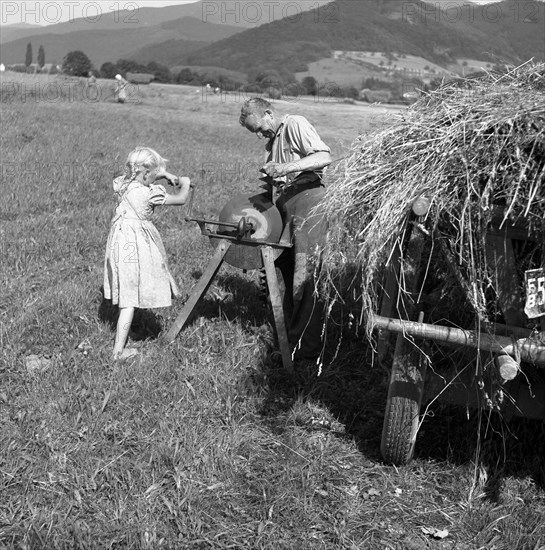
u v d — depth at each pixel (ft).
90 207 36.52
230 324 20.84
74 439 14.75
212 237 19.66
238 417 16.25
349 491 14.02
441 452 15.42
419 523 13.24
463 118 13.19
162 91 155.53
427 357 13.48
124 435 14.93
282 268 21.08
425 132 13.56
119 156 53.98
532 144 12.10
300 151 19.33
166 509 12.89
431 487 14.30
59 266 25.82
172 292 19.63
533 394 14.26
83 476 13.53
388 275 13.84
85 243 28.86
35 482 13.41
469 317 13.97
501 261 12.54
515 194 11.59
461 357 14.24
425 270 14.48
